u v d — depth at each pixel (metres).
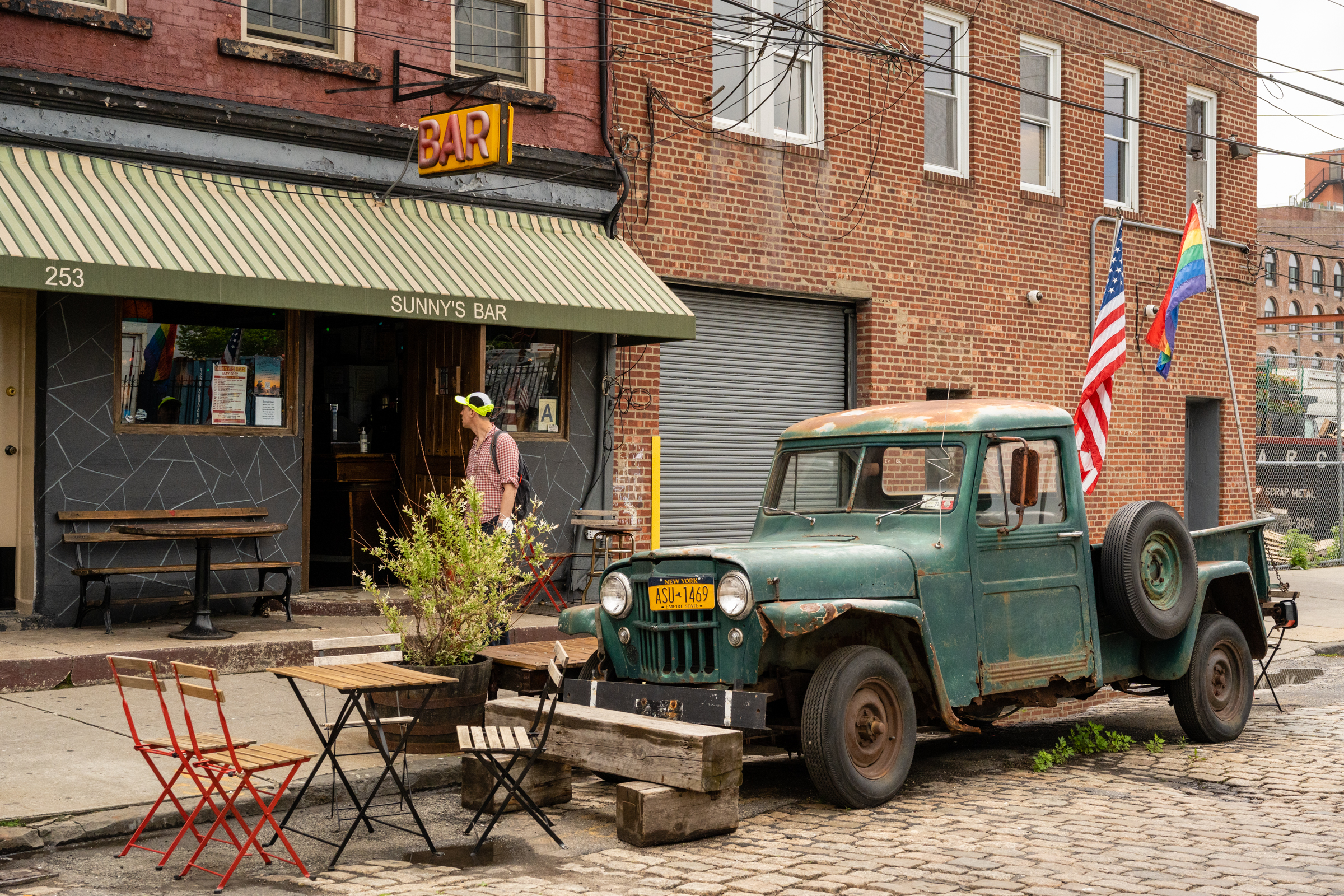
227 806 5.37
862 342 15.05
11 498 9.57
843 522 7.44
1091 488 11.66
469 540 7.27
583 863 5.53
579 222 12.37
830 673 6.44
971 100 16.02
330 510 11.96
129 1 9.61
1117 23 15.54
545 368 12.25
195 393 10.19
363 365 12.46
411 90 11.17
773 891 5.10
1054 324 17.05
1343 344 57.69
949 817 6.38
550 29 12.11
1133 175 18.28
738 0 13.80
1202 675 8.31
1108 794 6.97
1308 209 56.72
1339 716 9.55
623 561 6.87
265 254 9.52
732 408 14.02
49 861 5.45
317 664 6.18
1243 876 5.34
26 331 9.55
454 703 7.06
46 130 9.21
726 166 13.58
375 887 5.16
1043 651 7.40
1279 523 23.69
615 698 6.64
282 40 10.56
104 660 8.46
